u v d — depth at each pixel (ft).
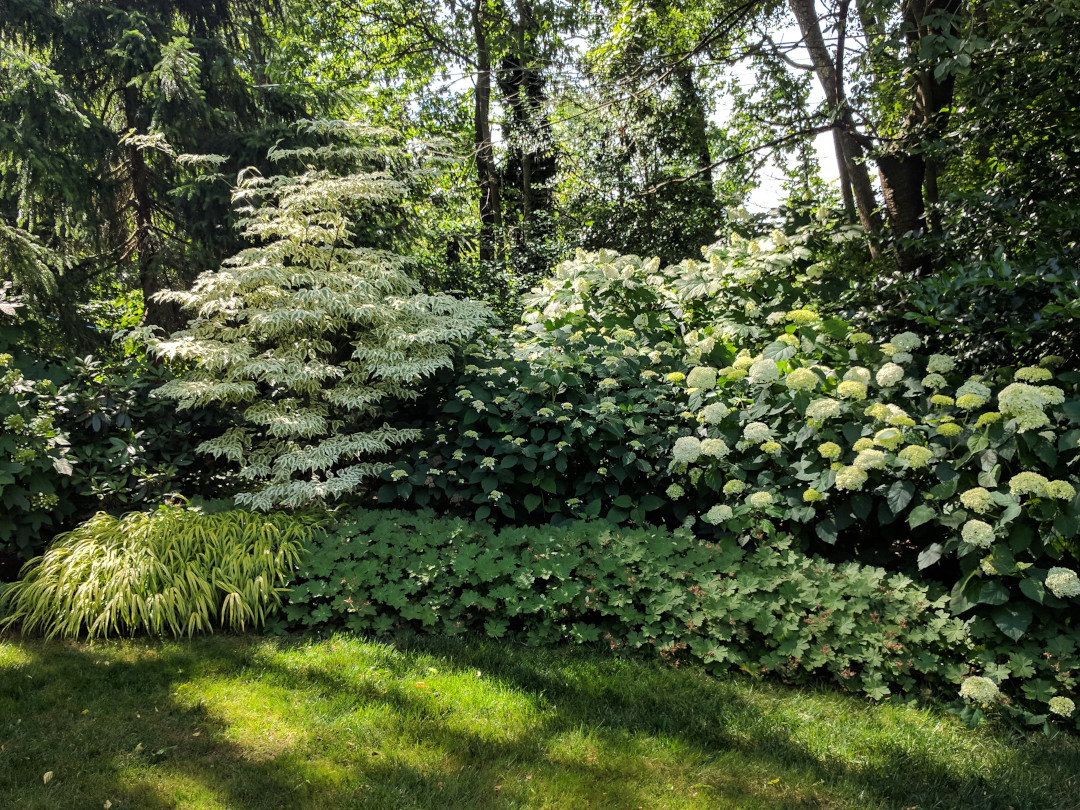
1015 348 13.96
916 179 24.04
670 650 11.82
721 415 14.24
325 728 9.73
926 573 12.72
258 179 19.35
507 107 44.27
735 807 8.19
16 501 14.56
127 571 13.08
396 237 30.32
